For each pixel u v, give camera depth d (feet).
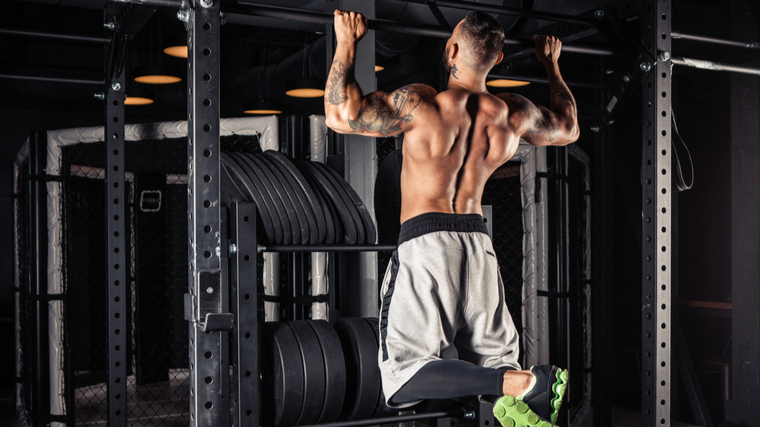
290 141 13.51
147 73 19.24
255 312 7.55
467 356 7.24
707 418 15.76
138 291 21.86
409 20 13.79
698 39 10.23
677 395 16.85
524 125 7.28
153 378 21.99
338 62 6.68
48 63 23.58
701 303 17.42
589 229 16.57
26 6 20.11
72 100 24.04
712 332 17.83
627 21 9.49
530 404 5.80
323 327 8.18
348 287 10.20
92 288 22.26
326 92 6.69
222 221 7.80
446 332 6.77
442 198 6.83
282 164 8.79
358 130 6.68
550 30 12.51
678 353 16.34
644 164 9.11
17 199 17.71
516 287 19.04
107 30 12.01
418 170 6.86
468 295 6.80
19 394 17.21
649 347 8.89
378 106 6.58
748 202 14.69
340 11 6.79
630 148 21.44
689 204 21.57
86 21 21.95
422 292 6.66
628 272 21.07
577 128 7.85
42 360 14.98
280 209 8.13
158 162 27.22
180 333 23.59
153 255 22.39
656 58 8.99
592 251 16.51
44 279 15.07
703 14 16.16
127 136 14.70
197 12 6.64
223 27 23.94
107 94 12.57
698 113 21.58
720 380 16.24
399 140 11.98
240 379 7.44
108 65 12.02
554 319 15.58
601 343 15.51
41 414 14.94
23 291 17.11
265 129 13.57
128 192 22.11
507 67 16.02
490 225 9.83
